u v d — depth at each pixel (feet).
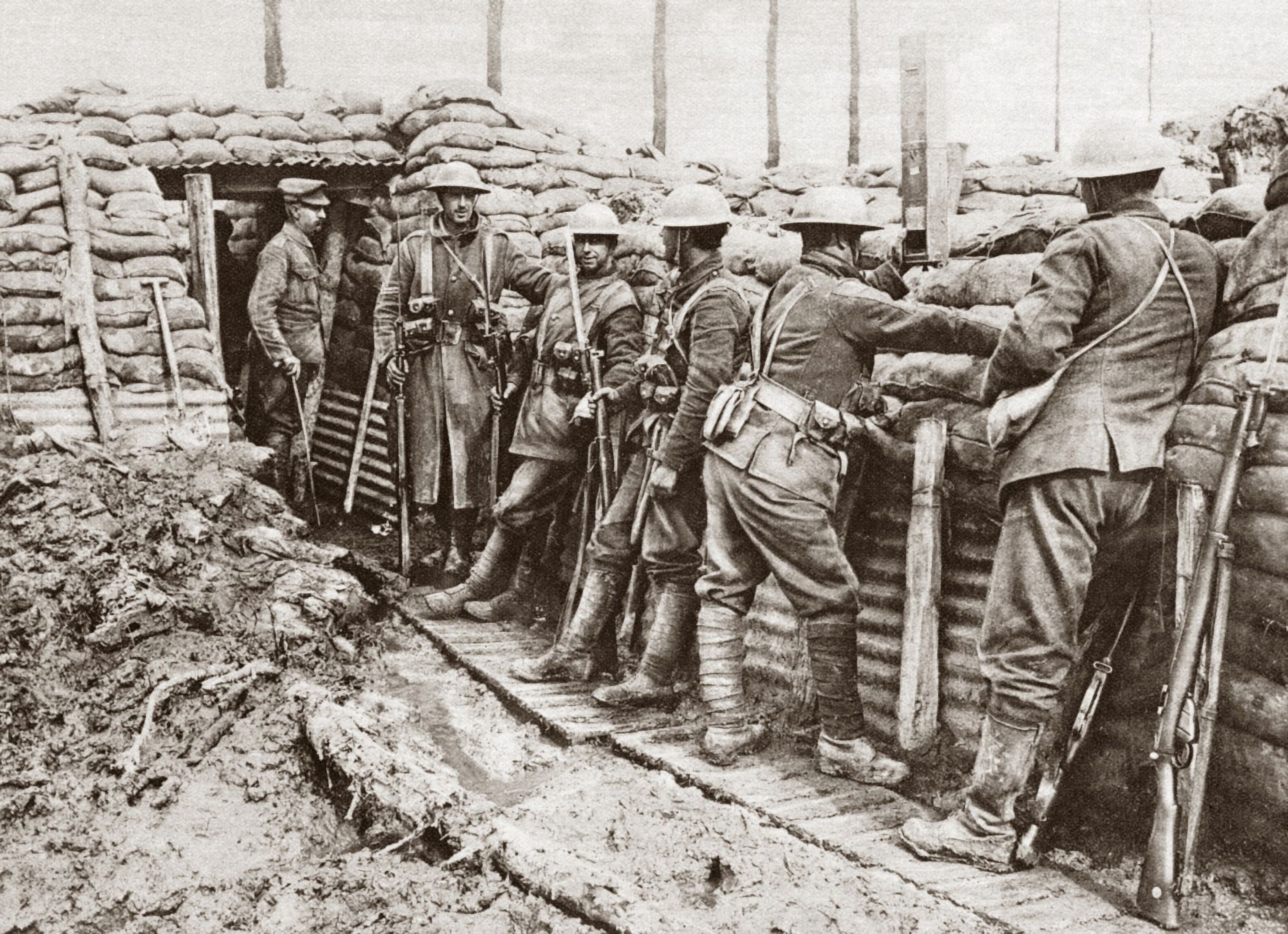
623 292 15.62
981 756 9.59
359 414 22.27
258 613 14.44
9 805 10.48
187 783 11.36
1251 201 9.61
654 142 33.55
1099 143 9.23
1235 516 8.69
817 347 11.44
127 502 15.33
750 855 9.77
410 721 13.47
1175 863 8.48
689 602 13.50
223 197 22.58
